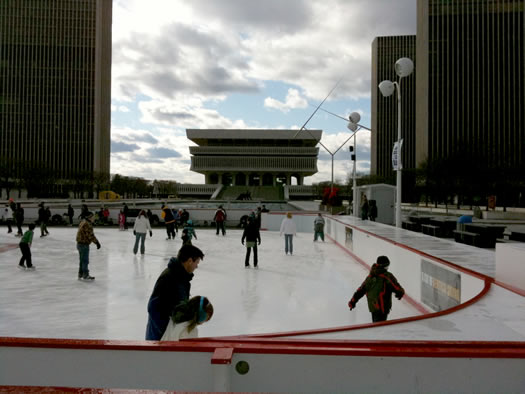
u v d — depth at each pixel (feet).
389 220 86.43
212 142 444.14
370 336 11.45
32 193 242.78
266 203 229.25
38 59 345.92
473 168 145.07
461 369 8.98
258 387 9.22
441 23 293.43
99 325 24.53
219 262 50.19
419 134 306.35
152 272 42.34
